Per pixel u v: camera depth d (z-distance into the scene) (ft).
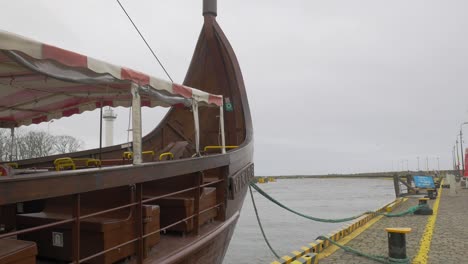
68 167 24.50
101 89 21.48
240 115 41.32
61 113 28.14
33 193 11.02
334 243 31.55
